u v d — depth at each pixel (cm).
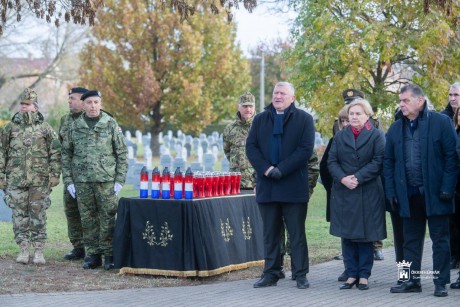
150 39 4159
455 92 951
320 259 1095
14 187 1027
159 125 4341
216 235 932
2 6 1114
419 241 824
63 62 4856
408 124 815
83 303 778
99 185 991
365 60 1791
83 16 1085
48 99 5206
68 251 1167
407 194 807
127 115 4212
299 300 781
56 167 1031
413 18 1722
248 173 1055
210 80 4338
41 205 1034
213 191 963
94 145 991
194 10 1134
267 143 849
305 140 838
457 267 987
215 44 4322
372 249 853
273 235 868
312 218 1630
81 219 1006
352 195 842
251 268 1012
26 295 825
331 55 1816
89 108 990
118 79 4172
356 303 762
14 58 4794
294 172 845
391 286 865
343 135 856
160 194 952
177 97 4172
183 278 923
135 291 847
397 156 813
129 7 4109
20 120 1023
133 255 948
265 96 5394
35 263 1034
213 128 5403
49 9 1079
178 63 4203
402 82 1905
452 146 791
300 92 1911
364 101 854
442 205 792
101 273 976
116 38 4147
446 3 1216
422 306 745
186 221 916
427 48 1700
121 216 953
